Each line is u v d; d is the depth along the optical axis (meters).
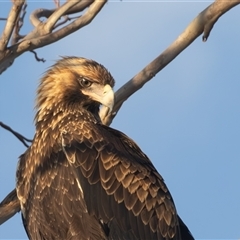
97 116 12.45
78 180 10.62
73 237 10.73
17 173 11.64
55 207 10.84
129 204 11.02
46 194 10.95
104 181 10.81
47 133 11.39
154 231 11.23
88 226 10.74
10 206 11.45
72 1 9.66
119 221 10.96
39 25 9.66
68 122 11.55
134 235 11.09
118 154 11.11
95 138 11.12
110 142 11.23
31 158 11.39
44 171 10.98
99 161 10.89
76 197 10.64
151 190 11.31
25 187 11.45
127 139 12.09
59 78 12.38
